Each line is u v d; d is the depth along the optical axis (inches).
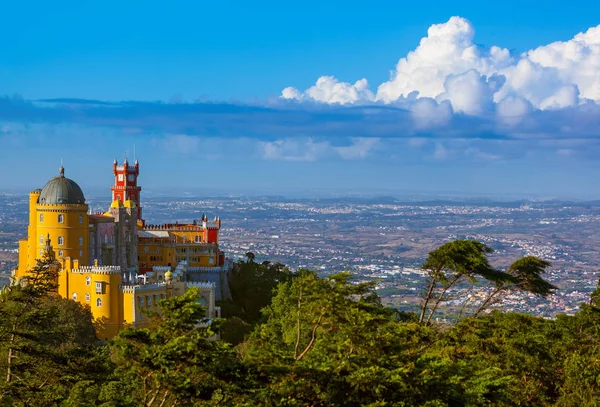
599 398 4709.6
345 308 3949.3
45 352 4175.7
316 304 4001.0
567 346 5708.7
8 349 4259.4
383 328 3937.0
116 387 4315.9
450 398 3686.0
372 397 3550.7
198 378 3447.3
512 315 5703.7
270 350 3690.9
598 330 5984.3
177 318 3432.6
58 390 4089.6
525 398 4803.2
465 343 4960.6
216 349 3427.7
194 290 3550.7
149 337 3452.3
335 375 3575.3
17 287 4357.8
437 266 5457.7
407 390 3577.8
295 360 3636.8
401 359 3816.4
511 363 4940.9
